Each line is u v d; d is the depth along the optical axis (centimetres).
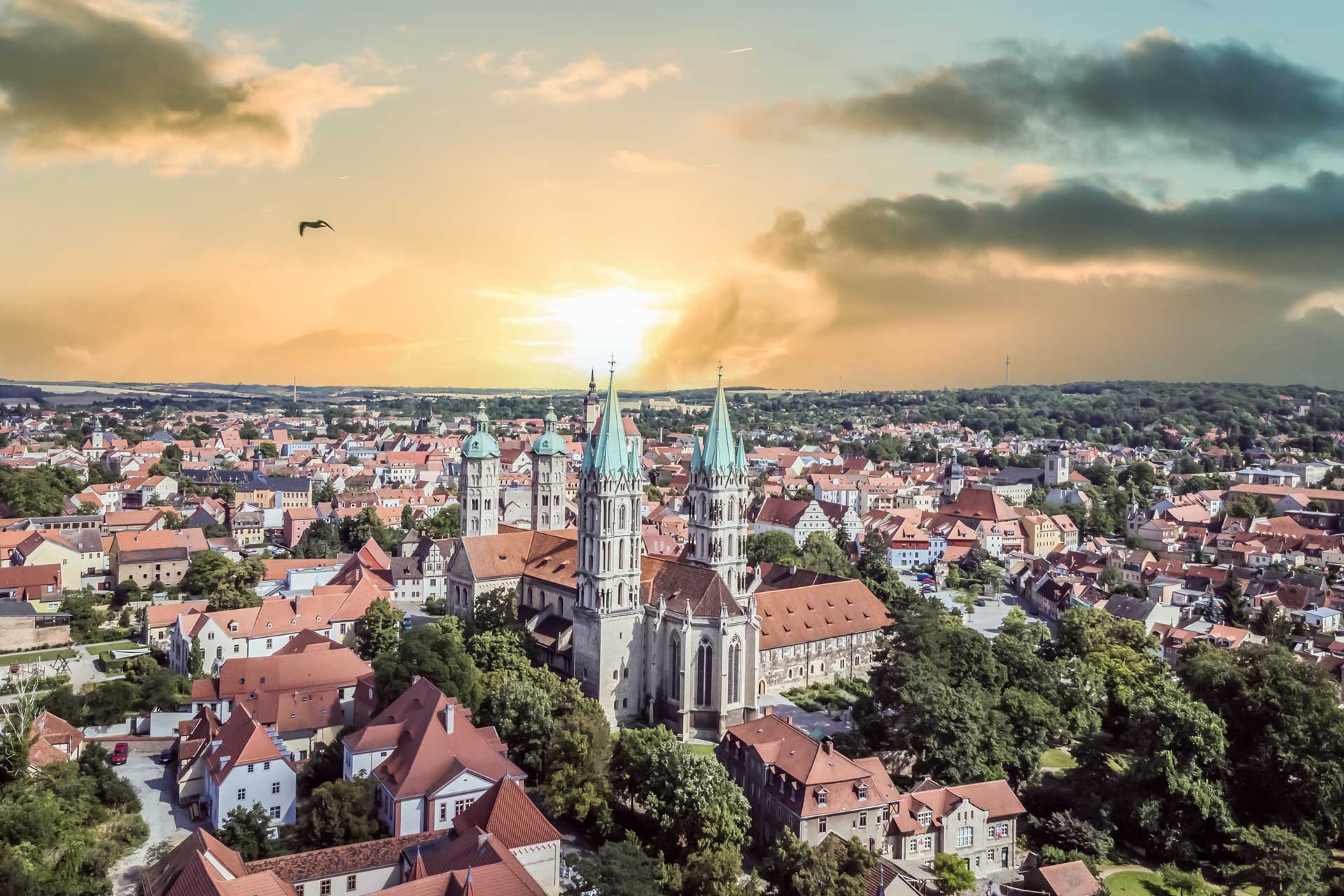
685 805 12494
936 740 15175
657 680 18025
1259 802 15575
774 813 13425
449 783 12812
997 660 17788
